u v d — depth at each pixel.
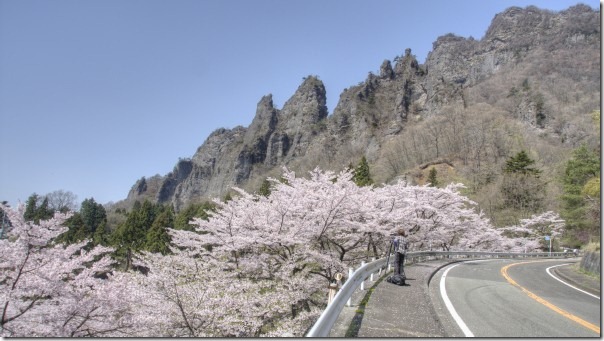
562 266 24.00
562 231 47.81
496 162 76.12
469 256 29.69
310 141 161.62
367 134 137.12
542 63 137.12
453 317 8.34
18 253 8.94
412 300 9.70
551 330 7.68
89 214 77.88
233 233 16.78
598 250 18.80
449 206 27.78
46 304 9.81
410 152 93.94
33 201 65.19
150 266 16.06
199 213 53.78
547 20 173.12
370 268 11.18
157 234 46.22
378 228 17.78
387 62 178.75
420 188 25.23
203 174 194.62
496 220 51.56
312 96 185.75
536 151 79.56
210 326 11.91
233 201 19.03
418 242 25.27
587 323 8.43
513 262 25.95
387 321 7.62
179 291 12.09
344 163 112.69
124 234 49.78
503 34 178.38
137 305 11.59
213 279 15.20
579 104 104.38
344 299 7.11
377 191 23.88
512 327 7.75
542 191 54.53
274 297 12.87
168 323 11.62
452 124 95.62
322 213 16.84
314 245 17.89
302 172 100.75
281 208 16.67
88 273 10.41
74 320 10.16
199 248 18.53
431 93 144.00
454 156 85.00
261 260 15.84
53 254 10.05
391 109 152.62
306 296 14.36
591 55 132.62
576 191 44.22
